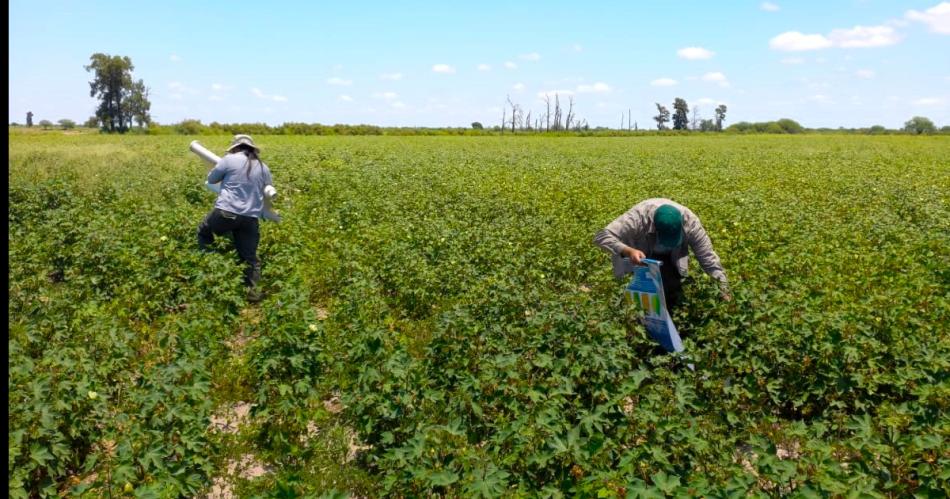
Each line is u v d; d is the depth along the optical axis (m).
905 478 4.53
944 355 5.80
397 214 13.90
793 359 6.11
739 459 4.55
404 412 5.33
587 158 34.56
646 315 6.69
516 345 6.43
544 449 4.59
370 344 6.14
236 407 6.29
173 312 8.31
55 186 14.90
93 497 4.32
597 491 4.18
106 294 8.64
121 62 99.12
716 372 6.09
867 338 6.19
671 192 18.41
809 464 4.36
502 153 39.09
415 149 42.66
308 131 81.31
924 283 8.31
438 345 6.33
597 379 5.66
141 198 14.30
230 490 4.97
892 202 16.16
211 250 9.65
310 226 12.60
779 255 9.91
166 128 80.44
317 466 5.16
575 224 12.77
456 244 10.60
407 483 4.57
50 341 6.56
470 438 5.22
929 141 61.16
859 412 5.77
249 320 7.82
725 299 6.93
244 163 9.51
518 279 8.97
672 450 4.69
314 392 5.80
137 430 4.88
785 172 25.19
